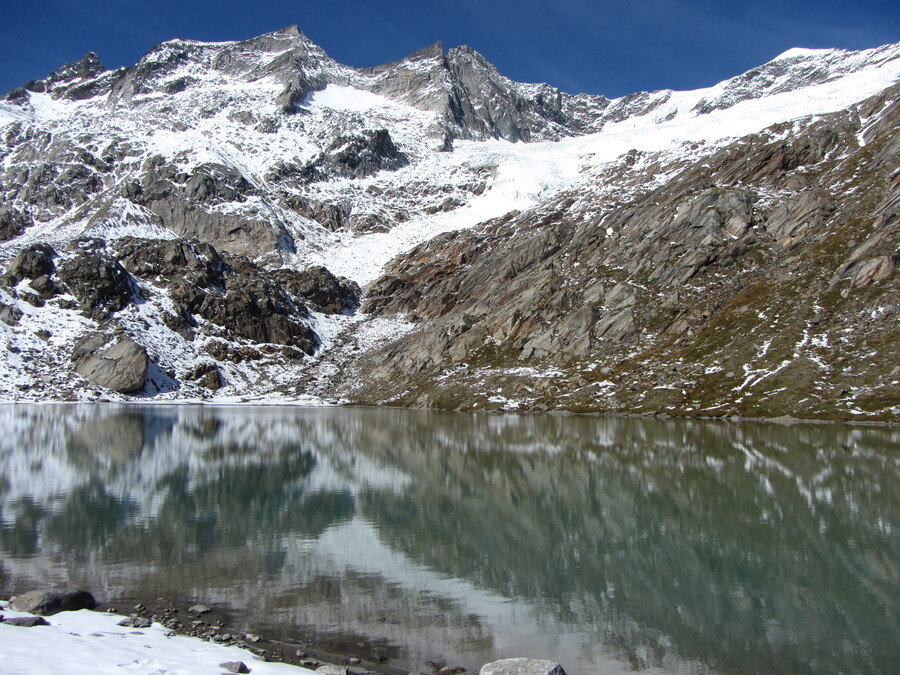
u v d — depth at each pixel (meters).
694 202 122.31
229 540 28.67
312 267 167.00
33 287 129.00
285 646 17.58
